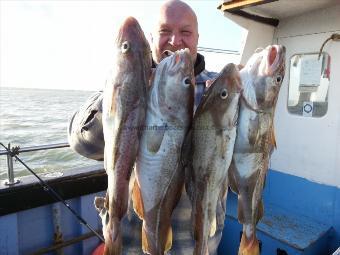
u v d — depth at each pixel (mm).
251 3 1344
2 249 1208
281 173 1621
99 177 1446
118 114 685
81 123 803
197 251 729
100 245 1392
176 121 707
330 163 1462
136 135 692
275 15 1573
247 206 766
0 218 1199
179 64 716
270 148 776
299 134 1568
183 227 843
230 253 1454
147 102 710
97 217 1458
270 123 762
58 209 1332
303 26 1533
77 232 1420
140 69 703
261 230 1364
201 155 714
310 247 1266
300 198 1552
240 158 752
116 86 689
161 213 706
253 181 758
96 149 815
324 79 1474
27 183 1248
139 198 712
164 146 698
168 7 865
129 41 697
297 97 1576
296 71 1579
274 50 756
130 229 849
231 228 1443
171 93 706
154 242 705
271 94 748
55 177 1327
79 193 1391
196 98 867
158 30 873
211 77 942
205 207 720
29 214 1280
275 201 1649
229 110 710
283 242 1283
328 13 1444
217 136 708
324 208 1467
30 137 8844
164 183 701
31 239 1292
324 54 1467
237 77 722
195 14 897
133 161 692
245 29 1563
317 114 1505
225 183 772
